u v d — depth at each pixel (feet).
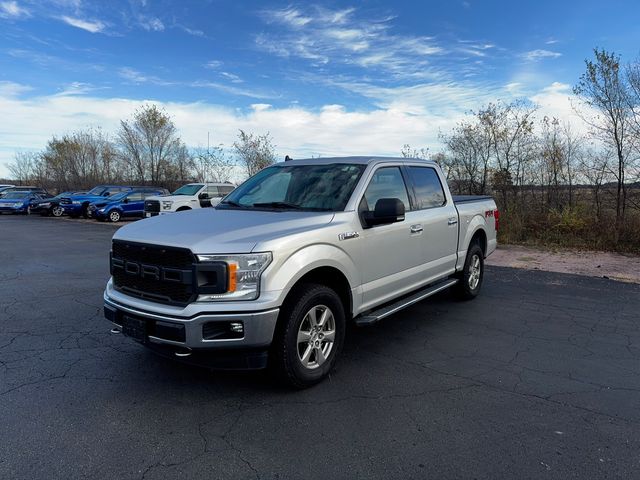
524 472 9.02
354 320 14.53
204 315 10.91
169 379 13.30
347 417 11.19
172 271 11.42
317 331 12.87
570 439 10.21
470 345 16.35
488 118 56.44
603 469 9.11
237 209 15.49
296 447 9.89
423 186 18.81
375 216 14.11
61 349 15.62
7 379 13.21
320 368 12.92
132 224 14.29
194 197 62.13
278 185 16.53
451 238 19.94
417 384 13.08
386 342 16.63
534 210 47.78
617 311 20.83
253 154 100.12
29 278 27.91
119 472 9.00
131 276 12.66
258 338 11.18
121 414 11.27
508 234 44.45
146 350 15.60
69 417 11.10
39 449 9.73
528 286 26.03
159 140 134.10
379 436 10.34
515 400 12.09
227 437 10.27
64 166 171.73
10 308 20.85
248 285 11.20
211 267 11.02
